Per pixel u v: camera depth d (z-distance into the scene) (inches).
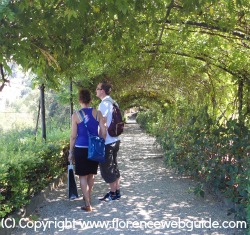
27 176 153.8
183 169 217.0
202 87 361.1
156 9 128.0
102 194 189.2
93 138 152.9
